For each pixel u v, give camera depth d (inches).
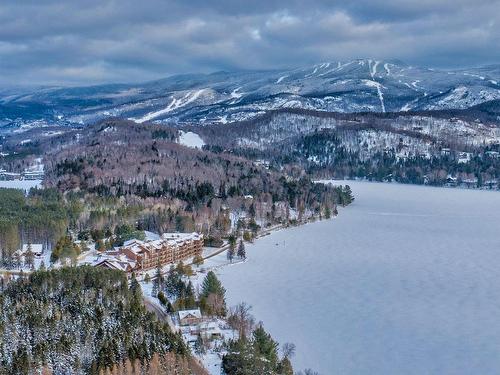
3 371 6929.1
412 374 7800.2
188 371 7037.4
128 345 7396.7
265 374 7155.5
